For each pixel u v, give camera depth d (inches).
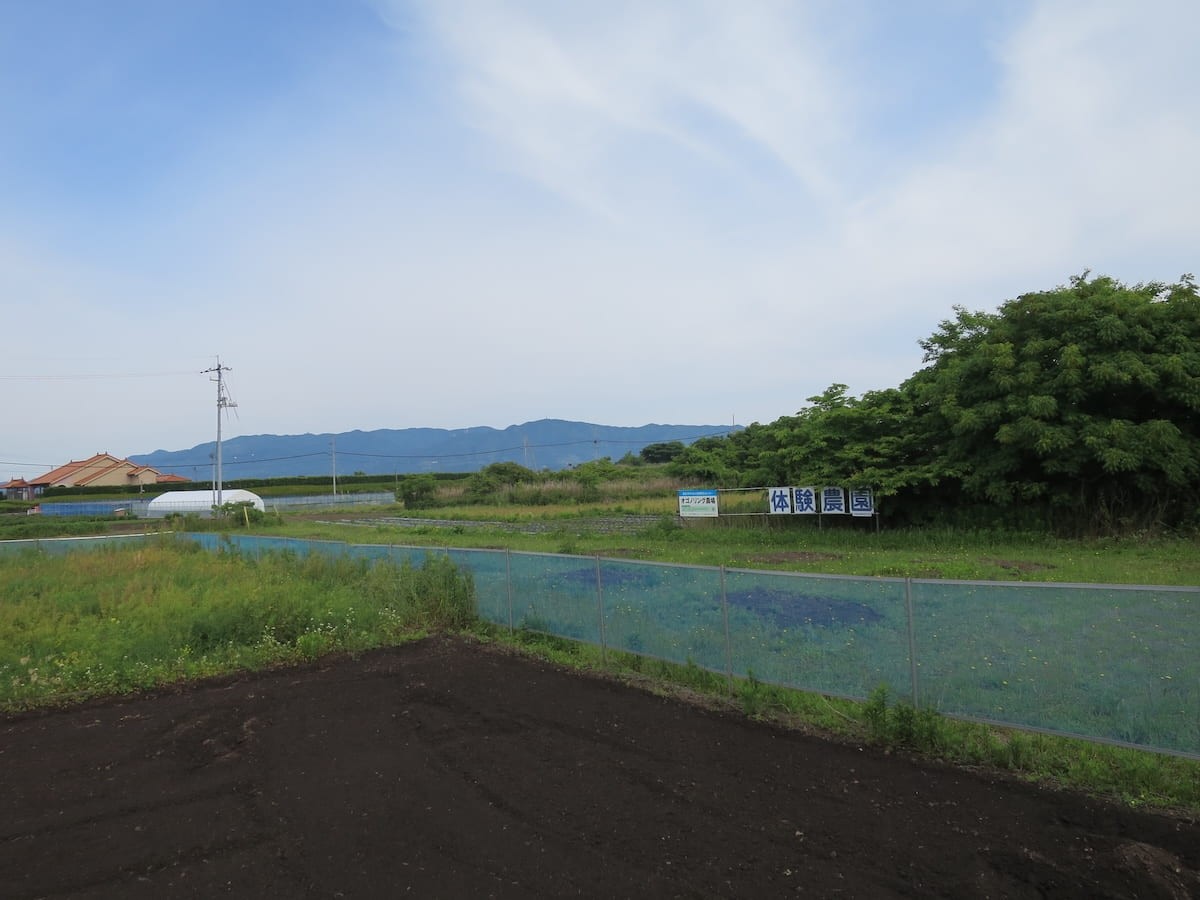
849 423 952.3
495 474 2479.1
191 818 219.5
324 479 4195.4
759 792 221.3
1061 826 192.4
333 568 624.1
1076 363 741.3
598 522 1378.0
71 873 188.2
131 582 580.7
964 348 909.8
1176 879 165.9
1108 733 218.8
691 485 2033.7
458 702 328.5
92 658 391.9
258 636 446.0
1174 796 203.3
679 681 340.2
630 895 169.0
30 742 294.8
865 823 198.5
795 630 295.0
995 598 242.4
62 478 3865.7
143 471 4020.7
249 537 876.6
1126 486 765.3
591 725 289.3
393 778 244.4
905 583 263.0
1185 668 206.7
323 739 286.5
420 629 482.6
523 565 452.1
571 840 196.2
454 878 178.9
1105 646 221.0
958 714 249.1
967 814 201.2
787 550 808.3
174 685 376.2
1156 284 818.8
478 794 229.0
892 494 872.9
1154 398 760.3
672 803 216.5
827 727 271.4
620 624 375.2
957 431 821.9
